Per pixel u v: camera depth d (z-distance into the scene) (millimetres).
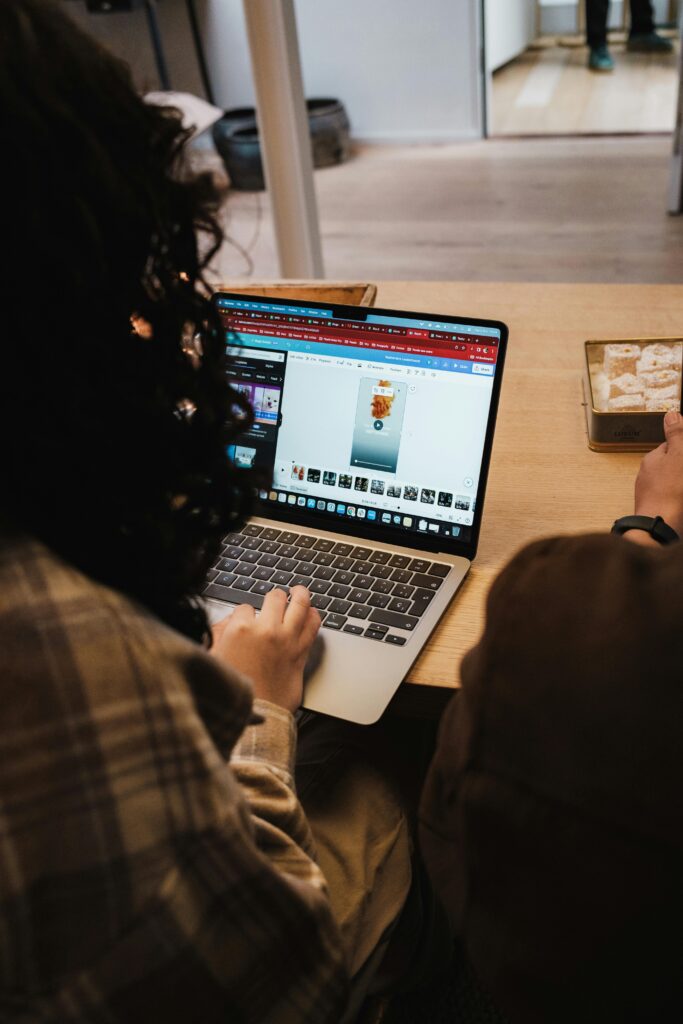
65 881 391
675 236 3686
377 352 991
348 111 5105
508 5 5840
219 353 548
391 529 1006
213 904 442
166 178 459
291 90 2139
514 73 6199
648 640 400
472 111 4957
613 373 1194
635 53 6340
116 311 438
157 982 426
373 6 4703
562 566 442
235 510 577
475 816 453
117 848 399
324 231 4117
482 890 476
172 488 503
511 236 3865
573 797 420
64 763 393
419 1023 1253
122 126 423
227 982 461
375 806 909
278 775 687
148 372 469
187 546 531
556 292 1534
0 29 382
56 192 389
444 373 963
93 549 456
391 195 4449
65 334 416
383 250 3875
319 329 1017
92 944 401
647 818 405
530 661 427
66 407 424
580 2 6594
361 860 848
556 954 463
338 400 1016
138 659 419
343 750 971
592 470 1123
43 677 397
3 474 426
